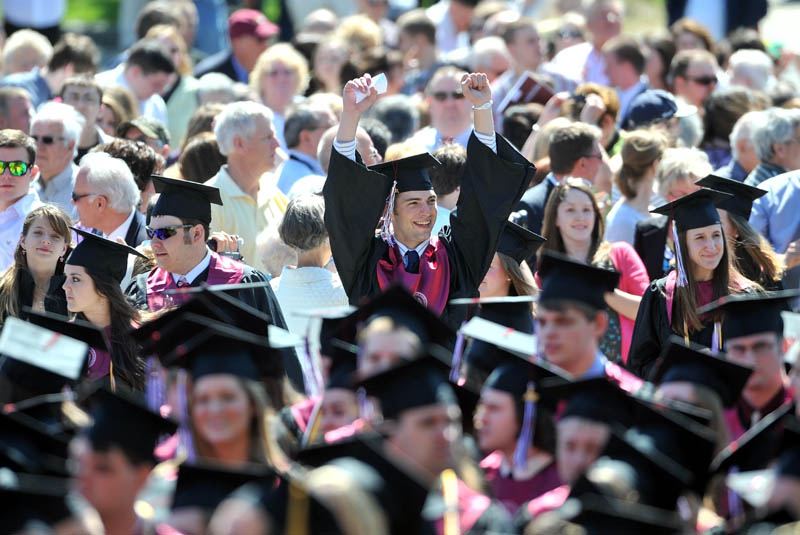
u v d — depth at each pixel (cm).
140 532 1491
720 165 3300
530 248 2405
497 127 3534
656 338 2355
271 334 2020
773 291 2458
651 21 7300
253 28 4359
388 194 2186
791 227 2711
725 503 1728
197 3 5291
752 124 2928
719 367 1755
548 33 5159
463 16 5175
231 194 2767
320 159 2805
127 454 1492
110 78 3788
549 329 1825
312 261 2331
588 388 1593
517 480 1698
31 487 1341
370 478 1298
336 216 2159
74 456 1511
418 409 1467
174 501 1495
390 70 3919
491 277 2370
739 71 3819
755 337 1938
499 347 1769
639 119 3284
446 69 3188
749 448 1642
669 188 2647
